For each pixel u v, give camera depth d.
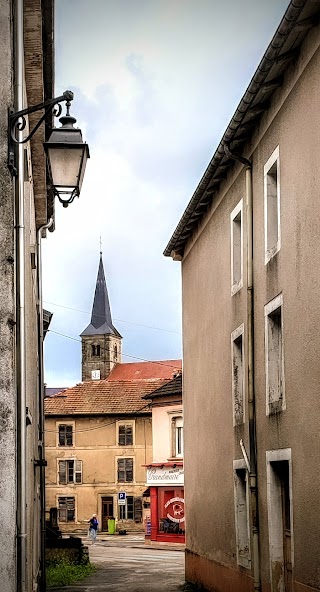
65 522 68.06
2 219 9.00
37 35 12.65
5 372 8.83
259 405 16.16
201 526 22.80
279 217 14.72
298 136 13.52
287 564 14.84
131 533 66.69
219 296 20.38
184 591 23.12
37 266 21.77
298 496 13.47
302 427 13.33
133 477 67.31
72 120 10.62
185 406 25.38
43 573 21.59
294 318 13.84
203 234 22.53
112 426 68.25
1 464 8.74
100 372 133.25
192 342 24.17
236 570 18.45
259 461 16.08
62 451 68.62
